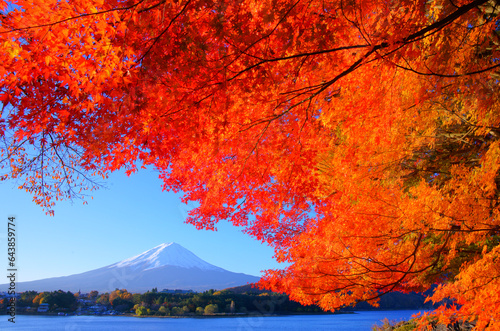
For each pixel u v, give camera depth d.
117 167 3.96
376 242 5.22
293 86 4.20
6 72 2.85
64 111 3.54
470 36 3.90
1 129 3.64
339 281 5.57
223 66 3.25
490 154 4.24
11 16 2.56
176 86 3.24
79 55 2.87
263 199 5.55
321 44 3.29
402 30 3.07
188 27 2.90
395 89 4.40
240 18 3.02
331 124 5.01
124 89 3.21
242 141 4.77
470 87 4.24
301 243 6.04
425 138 5.04
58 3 2.58
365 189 5.15
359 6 3.21
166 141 3.88
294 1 2.96
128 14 2.86
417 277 5.71
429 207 4.50
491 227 4.34
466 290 4.43
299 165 5.02
